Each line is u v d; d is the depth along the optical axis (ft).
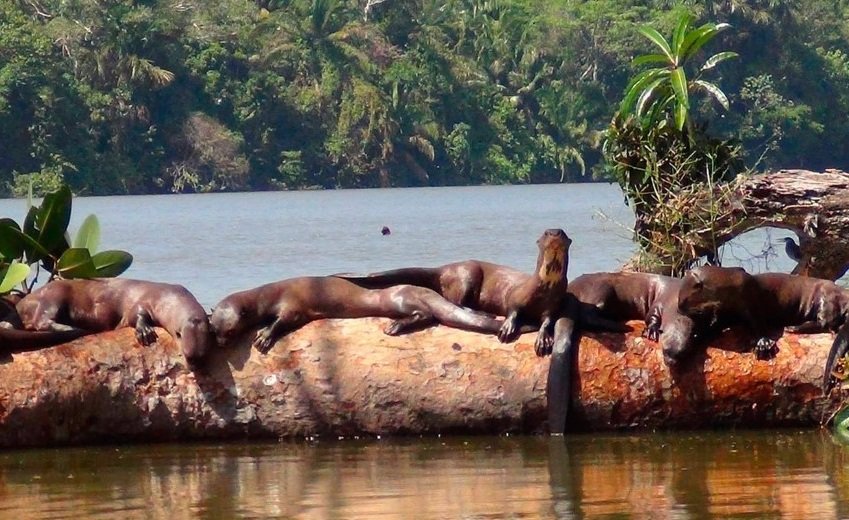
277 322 118.42
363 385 116.06
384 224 426.10
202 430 116.26
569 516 90.38
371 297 120.26
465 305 124.57
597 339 117.50
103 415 114.93
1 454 113.09
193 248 323.78
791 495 94.94
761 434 115.85
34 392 113.09
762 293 118.73
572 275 224.53
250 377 116.57
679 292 116.67
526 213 479.82
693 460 106.52
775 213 145.28
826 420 116.88
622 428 116.78
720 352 116.67
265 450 113.80
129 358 115.96
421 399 115.96
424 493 97.55
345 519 90.79
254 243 342.03
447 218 456.45
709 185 149.07
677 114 157.69
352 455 111.14
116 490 100.17
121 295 121.70
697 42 162.61
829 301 119.03
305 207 567.59
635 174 157.99
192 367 116.26
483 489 98.37
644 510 91.50
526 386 115.44
